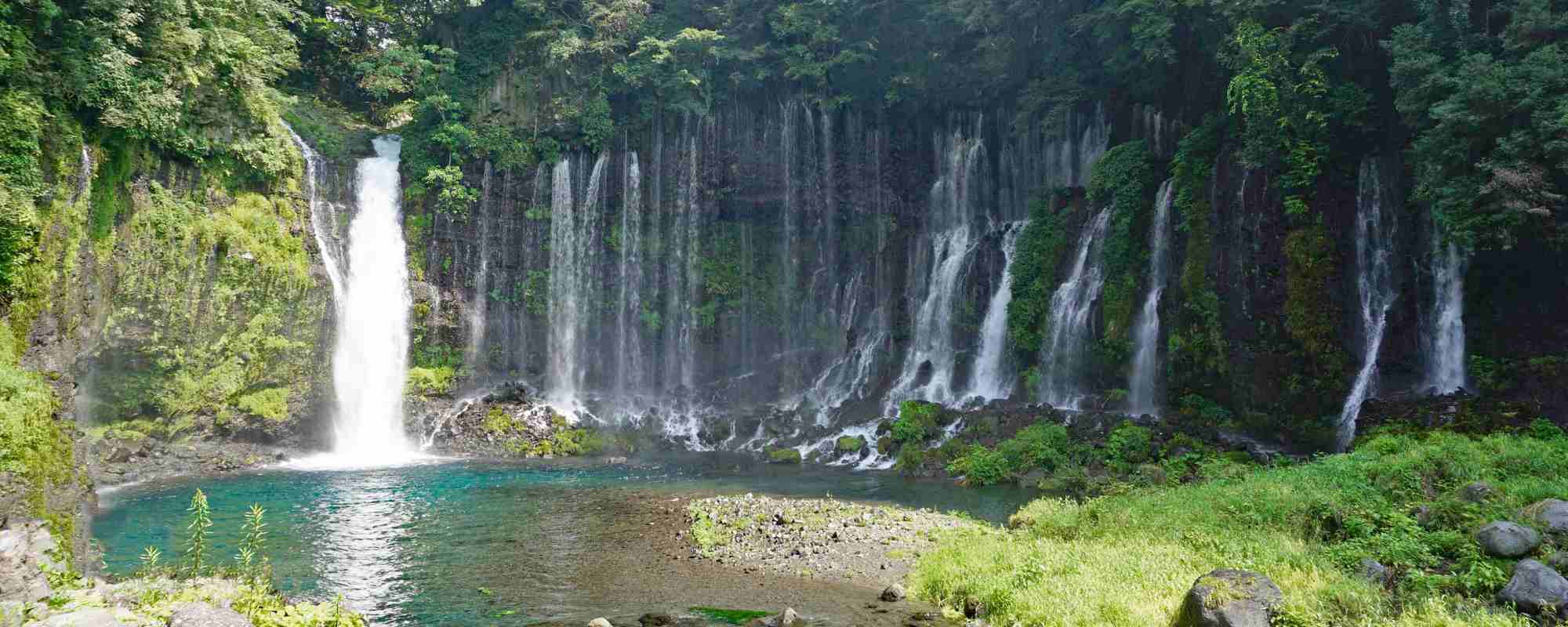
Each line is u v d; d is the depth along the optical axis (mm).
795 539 15664
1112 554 11891
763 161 38906
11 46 20688
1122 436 24125
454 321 34938
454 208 35375
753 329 38312
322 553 15281
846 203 39156
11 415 13812
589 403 35969
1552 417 19672
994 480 23000
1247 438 24984
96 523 18047
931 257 37875
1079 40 34094
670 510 19406
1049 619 9672
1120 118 34375
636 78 36812
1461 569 10320
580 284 37438
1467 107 19797
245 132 29344
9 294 18625
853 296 38500
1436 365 23375
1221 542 12047
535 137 37500
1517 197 18750
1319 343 24016
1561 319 21141
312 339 30859
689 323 38031
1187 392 27109
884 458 27688
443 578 13500
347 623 10633
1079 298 31172
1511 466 13789
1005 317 33844
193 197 27500
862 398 35562
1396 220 24594
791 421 33406
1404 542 11031
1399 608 9367
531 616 11445
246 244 28609
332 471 26469
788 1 38156
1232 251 26281
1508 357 21641
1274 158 25469
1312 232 24609
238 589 10836
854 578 13117
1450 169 20719
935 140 39594
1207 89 29891
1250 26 25656
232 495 21719
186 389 27156
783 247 38938
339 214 33375
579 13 39750
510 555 15133
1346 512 12523
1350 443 22125
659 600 12164
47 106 21562
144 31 24422
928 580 12250
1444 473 13906
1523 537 10281
